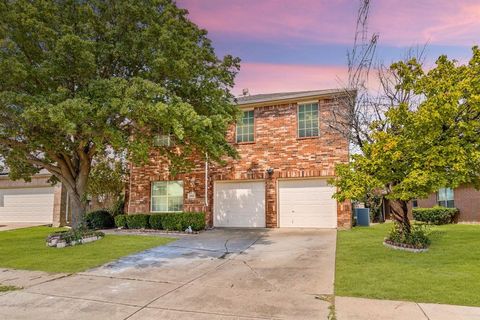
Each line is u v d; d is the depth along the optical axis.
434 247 10.02
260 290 6.84
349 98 13.66
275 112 16.25
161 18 11.73
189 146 12.70
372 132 11.24
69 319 5.43
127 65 12.08
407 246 9.72
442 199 18.97
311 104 15.72
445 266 7.95
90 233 13.09
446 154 8.84
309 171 15.34
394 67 10.67
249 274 8.09
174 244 12.20
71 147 12.29
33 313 5.71
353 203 17.08
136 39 11.16
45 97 9.86
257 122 16.48
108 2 11.70
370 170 9.76
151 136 12.03
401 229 10.45
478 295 6.12
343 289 6.67
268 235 13.75
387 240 10.62
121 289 7.02
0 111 9.98
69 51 10.02
